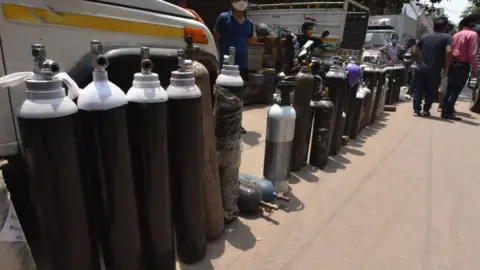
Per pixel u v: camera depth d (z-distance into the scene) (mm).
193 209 1977
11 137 1631
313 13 9594
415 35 20562
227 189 2451
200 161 1950
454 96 6680
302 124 3467
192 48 2336
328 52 9109
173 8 2500
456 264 2271
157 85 1659
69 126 1331
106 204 1532
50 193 1326
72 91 1516
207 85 2131
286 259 2215
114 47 1942
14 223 1260
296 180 3477
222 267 2092
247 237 2420
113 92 1479
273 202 2955
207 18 10922
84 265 1462
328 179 3545
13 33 1562
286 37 7590
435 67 6656
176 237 2037
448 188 3482
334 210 2896
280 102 2850
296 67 7379
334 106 3920
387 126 6062
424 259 2307
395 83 8133
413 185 3514
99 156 1481
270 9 10828
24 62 1619
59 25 1726
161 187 1729
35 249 1466
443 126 6223
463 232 2666
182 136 1834
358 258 2277
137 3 2166
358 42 11453
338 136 4223
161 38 2361
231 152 2373
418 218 2850
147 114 1616
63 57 1771
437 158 4402
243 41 4902
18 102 1626
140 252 1691
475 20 6449
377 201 3115
